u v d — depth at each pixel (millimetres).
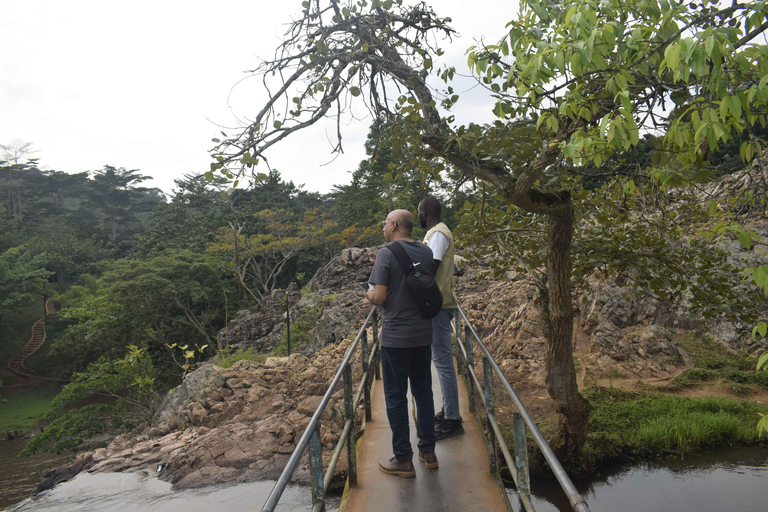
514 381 10070
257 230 49562
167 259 39406
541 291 6691
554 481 7258
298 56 3988
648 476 7176
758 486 6582
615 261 5984
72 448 22984
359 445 4098
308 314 24375
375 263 3352
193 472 7594
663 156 3512
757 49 2105
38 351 54656
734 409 8867
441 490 3209
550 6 3178
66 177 114625
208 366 11391
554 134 3969
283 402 9547
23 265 58750
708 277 5918
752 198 3055
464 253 6820
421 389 3486
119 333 34375
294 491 6766
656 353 10867
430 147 4586
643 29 2578
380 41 4074
